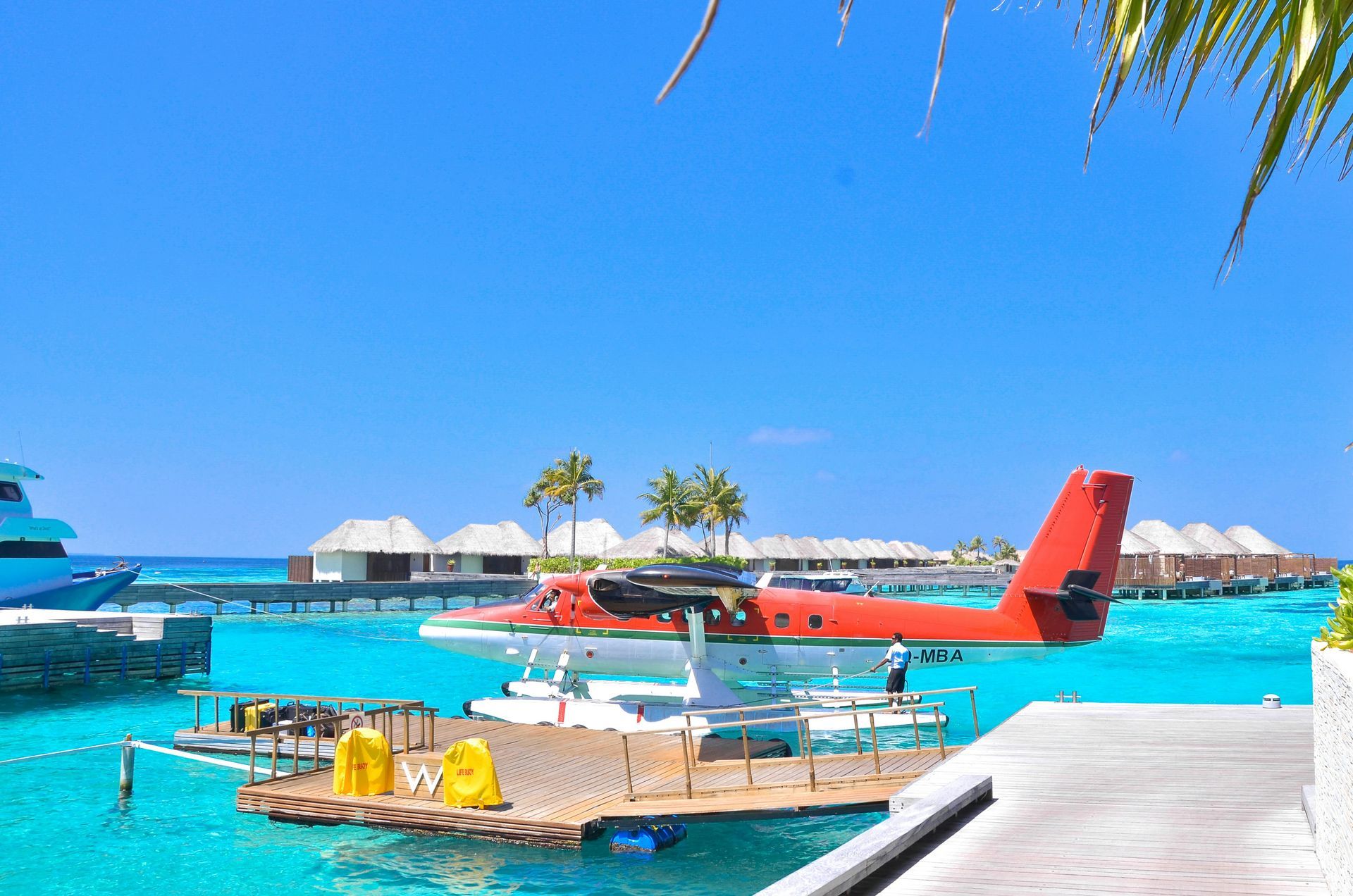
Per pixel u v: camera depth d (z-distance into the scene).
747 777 11.38
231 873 9.59
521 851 10.16
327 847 10.42
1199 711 13.02
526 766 12.69
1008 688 23.80
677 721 16.00
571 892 9.12
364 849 10.32
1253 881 5.81
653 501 77.62
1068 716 12.81
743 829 11.20
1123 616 52.62
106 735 17.14
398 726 15.43
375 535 64.25
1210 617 51.75
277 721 15.12
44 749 15.92
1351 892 4.82
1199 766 9.38
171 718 18.78
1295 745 10.45
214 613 53.97
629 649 17.48
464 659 29.92
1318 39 2.51
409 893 9.05
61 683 22.55
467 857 10.05
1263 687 23.97
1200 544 86.69
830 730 17.58
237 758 14.66
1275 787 8.43
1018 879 5.98
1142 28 2.61
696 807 10.14
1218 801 7.96
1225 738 10.91
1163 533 85.56
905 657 16.62
